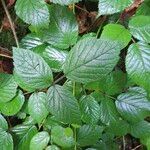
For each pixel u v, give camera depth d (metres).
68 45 0.25
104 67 0.21
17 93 0.26
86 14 0.31
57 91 0.23
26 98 0.28
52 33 0.26
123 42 0.23
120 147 0.33
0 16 0.31
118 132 0.27
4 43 0.31
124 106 0.26
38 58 0.22
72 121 0.23
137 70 0.23
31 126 0.27
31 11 0.23
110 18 0.29
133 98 0.26
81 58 0.22
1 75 0.26
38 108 0.25
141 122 0.28
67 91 0.23
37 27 0.24
